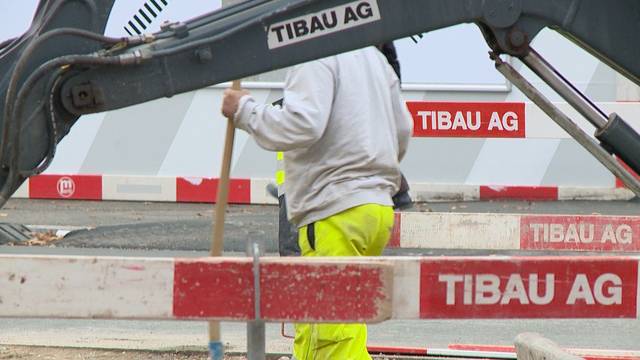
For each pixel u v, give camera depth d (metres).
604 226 25.92
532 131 36.66
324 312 14.28
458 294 14.52
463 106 36.84
